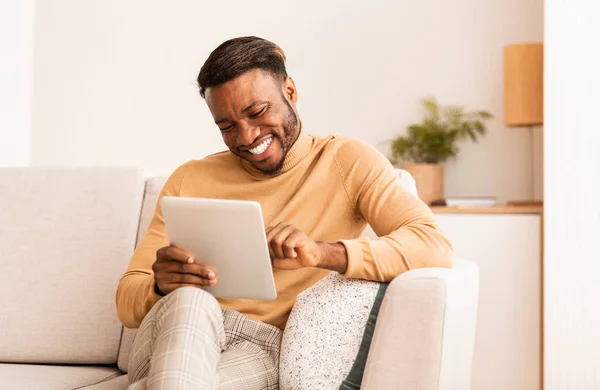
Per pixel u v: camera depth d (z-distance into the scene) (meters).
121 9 3.23
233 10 3.14
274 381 1.32
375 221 1.46
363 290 1.29
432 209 2.59
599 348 2.34
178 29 3.18
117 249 1.83
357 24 3.03
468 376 1.47
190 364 1.09
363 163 1.51
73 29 3.26
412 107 2.99
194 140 3.17
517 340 2.50
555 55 2.39
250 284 1.27
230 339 1.39
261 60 1.43
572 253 2.37
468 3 2.94
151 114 3.20
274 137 1.46
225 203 1.19
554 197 2.39
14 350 1.79
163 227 1.58
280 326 1.45
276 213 1.54
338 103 3.04
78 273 1.82
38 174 1.93
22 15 3.20
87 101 3.25
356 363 1.25
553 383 2.39
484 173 2.91
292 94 1.52
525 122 2.62
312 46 3.07
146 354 1.25
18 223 1.88
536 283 2.48
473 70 2.93
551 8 2.39
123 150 3.22
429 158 2.92
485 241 2.53
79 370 1.68
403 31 2.99
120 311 1.45
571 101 2.37
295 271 1.48
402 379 1.21
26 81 3.24
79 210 1.87
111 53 3.23
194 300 1.15
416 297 1.21
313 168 1.54
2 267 1.85
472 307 1.43
